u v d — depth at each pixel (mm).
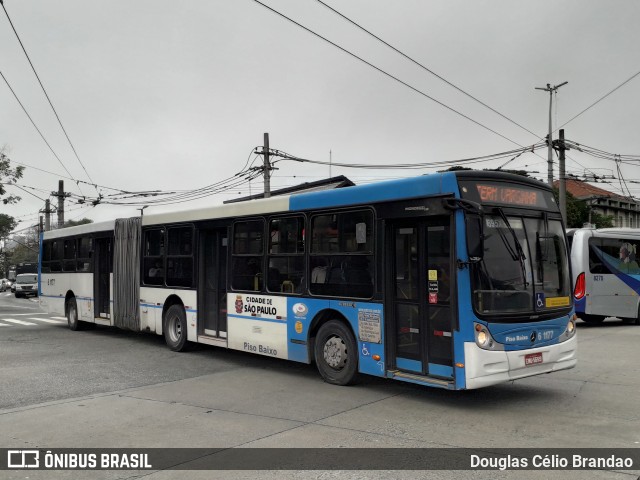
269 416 6684
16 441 5848
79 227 15969
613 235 16641
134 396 7816
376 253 7711
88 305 15328
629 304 16688
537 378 8773
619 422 6305
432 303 7105
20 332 16156
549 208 7762
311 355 8797
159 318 12273
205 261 11211
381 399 7492
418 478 4684
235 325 10156
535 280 7254
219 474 4848
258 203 9797
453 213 6816
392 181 7586
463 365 6582
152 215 12633
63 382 8836
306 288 8781
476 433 5926
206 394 7887
